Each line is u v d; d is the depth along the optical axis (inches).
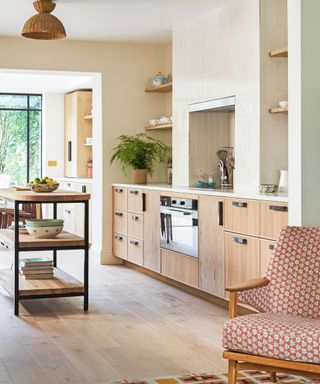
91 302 229.5
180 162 282.5
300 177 164.7
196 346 173.3
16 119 474.9
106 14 259.1
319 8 164.2
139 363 158.2
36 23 223.3
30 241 208.7
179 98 282.7
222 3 241.4
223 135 277.6
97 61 314.0
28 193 216.1
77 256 349.7
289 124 168.9
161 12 256.5
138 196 285.6
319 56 164.7
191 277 235.6
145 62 321.4
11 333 186.1
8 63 300.4
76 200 211.6
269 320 126.8
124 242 303.9
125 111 319.6
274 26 223.0
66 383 143.4
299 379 149.0
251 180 227.6
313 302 140.9
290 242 146.0
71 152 444.5
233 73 238.4
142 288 256.5
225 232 210.5
